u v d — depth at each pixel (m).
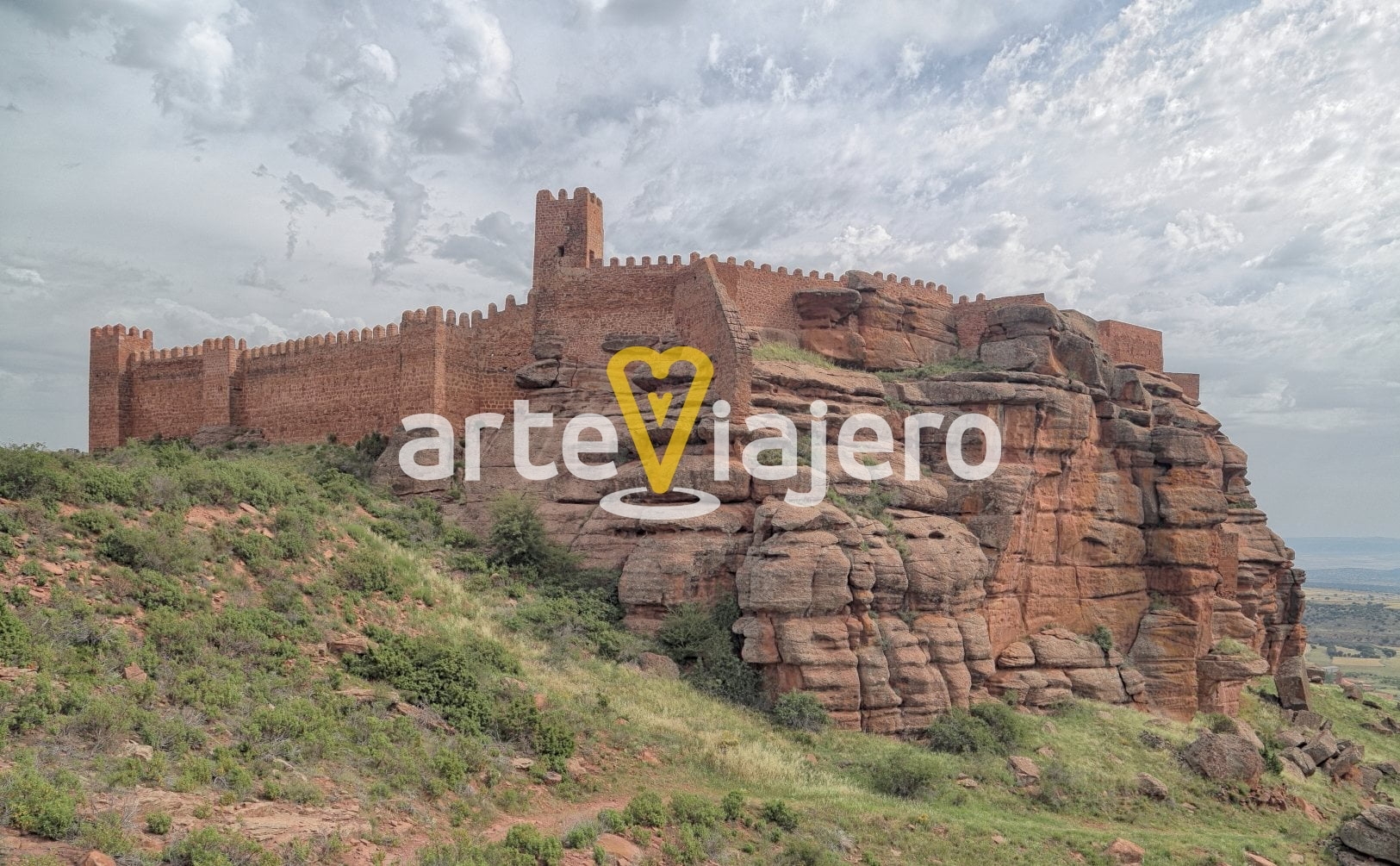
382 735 20.17
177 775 15.73
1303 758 43.38
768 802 23.61
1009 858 24.19
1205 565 50.47
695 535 37.88
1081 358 52.19
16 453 24.45
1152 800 33.28
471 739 21.94
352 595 27.70
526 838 17.50
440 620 29.73
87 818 13.30
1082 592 48.16
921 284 55.91
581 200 50.84
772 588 33.91
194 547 24.70
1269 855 29.02
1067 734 38.03
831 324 51.25
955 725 33.88
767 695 33.59
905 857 23.02
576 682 29.38
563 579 38.75
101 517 23.52
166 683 18.66
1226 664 48.88
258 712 18.80
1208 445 52.62
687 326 46.94
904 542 38.28
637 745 25.77
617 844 18.94
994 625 42.94
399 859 15.84
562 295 49.47
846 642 33.94
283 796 16.39
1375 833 30.34
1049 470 47.69
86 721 15.84
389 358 48.84
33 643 17.66
